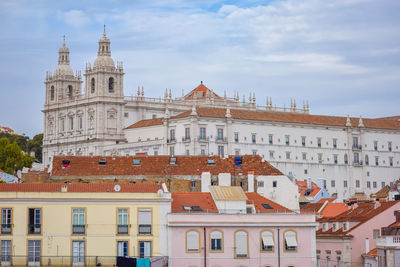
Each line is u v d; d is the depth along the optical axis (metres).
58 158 168.88
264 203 145.00
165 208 130.62
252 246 132.25
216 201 138.12
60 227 128.62
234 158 171.88
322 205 181.12
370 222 148.12
